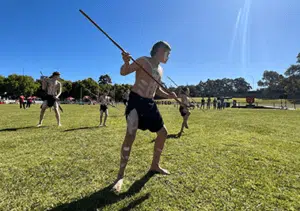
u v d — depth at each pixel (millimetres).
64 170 3916
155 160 3822
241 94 131750
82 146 5684
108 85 77250
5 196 2963
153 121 3525
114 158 4637
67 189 3172
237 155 4973
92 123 10852
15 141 6207
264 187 3320
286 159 4734
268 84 126875
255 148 5688
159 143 3758
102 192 3078
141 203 2797
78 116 15297
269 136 7594
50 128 8820
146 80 3455
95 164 4246
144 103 3443
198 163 4367
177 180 3516
